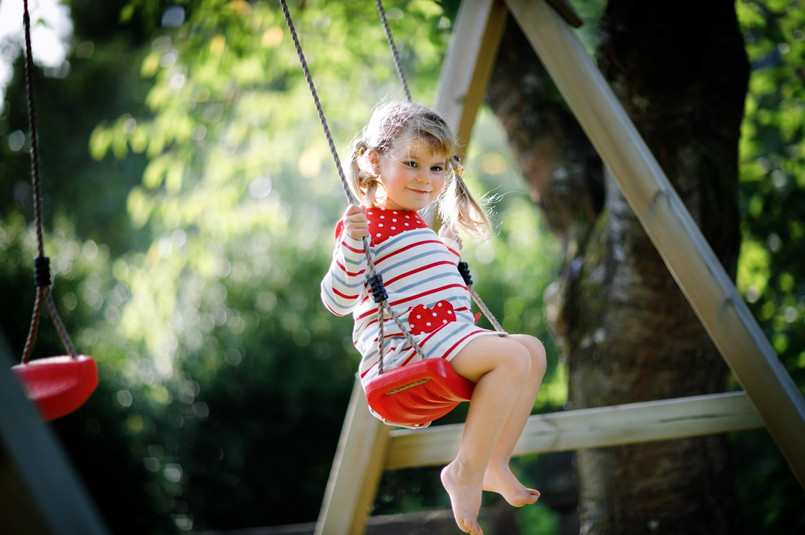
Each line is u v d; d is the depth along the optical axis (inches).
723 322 124.9
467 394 94.4
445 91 135.8
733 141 170.1
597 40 157.9
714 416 132.9
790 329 252.1
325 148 273.1
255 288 390.9
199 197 284.7
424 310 100.9
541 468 402.0
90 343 335.3
